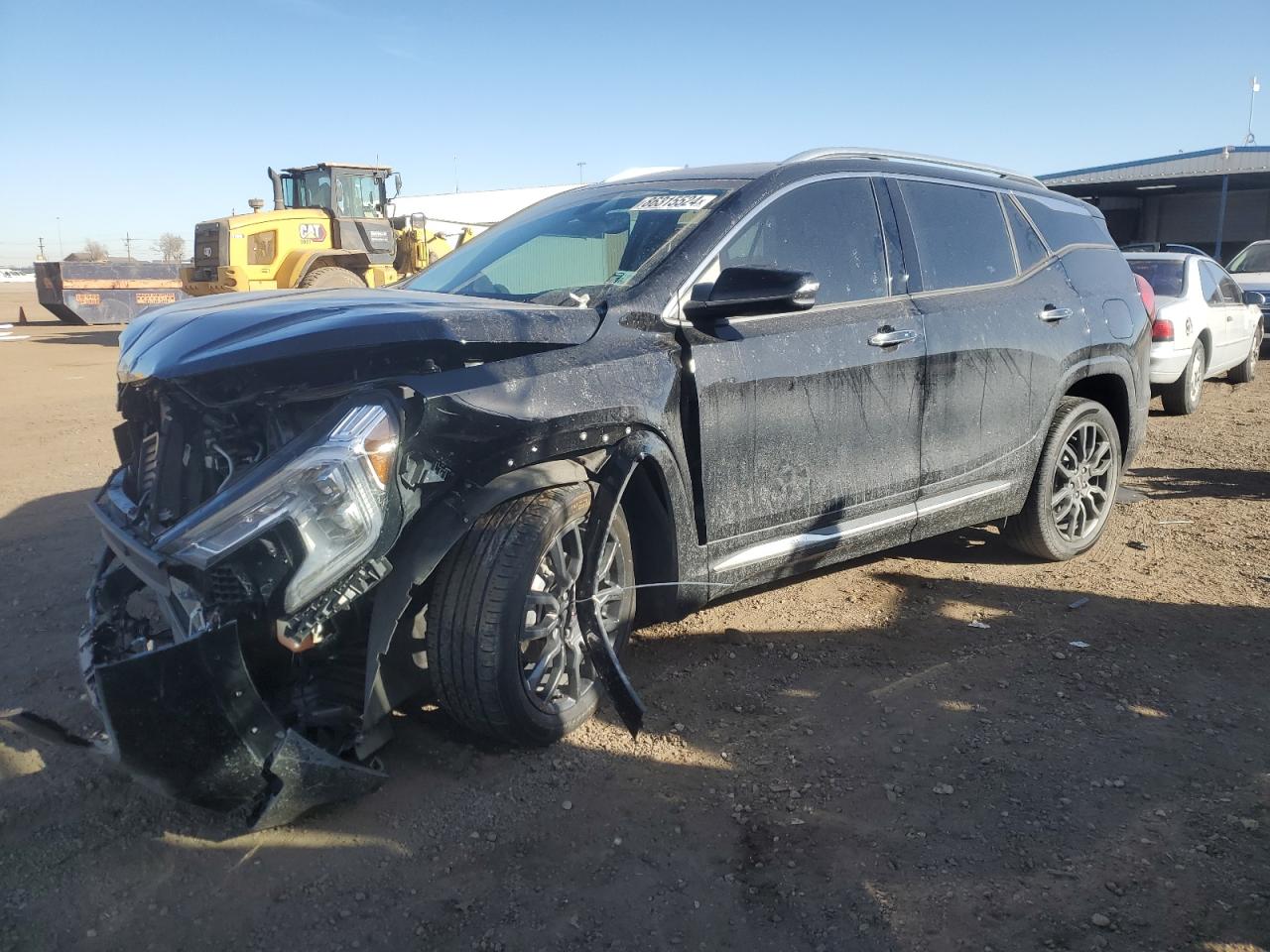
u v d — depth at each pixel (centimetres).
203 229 1800
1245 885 249
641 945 232
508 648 288
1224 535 558
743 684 364
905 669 378
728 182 391
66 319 2553
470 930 236
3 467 777
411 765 308
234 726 243
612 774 304
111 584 341
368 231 1861
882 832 274
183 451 302
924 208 436
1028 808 285
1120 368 513
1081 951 227
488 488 291
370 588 266
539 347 311
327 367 290
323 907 244
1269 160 2561
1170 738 325
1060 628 419
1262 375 1320
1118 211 3231
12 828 277
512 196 3133
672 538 339
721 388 346
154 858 264
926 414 418
